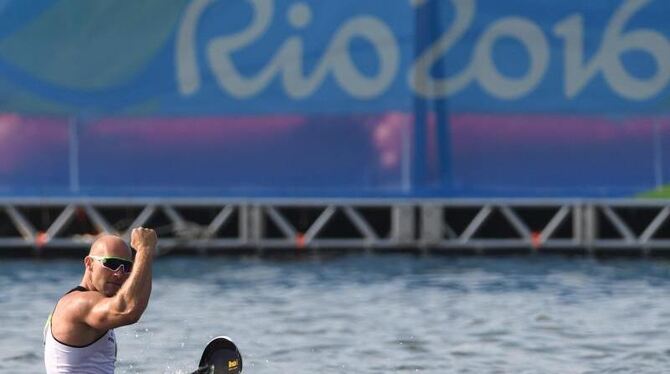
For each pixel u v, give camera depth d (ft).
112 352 122.31
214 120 322.34
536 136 317.01
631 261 306.76
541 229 344.49
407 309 225.15
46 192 323.37
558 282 264.11
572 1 315.99
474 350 183.62
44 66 325.21
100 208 343.05
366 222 337.72
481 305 229.86
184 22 322.96
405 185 317.42
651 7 315.37
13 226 339.36
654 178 315.99
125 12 324.19
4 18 324.80
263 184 321.11
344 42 319.06
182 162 323.16
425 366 171.32
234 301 236.43
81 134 324.60
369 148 318.45
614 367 170.09
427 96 317.22
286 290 252.62
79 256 325.83
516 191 316.40
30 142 325.01
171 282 266.98
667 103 315.78
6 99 325.21
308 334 197.57
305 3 319.88
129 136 323.98
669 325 205.67
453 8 317.01
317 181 319.88
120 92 324.19
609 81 315.99
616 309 223.92
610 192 315.58
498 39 316.81
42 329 201.05
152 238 115.65
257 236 319.06
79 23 325.01
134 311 115.03
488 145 317.22
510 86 317.01
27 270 292.20
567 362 173.99
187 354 179.52
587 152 316.81
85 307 118.01
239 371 138.00
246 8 321.32
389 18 317.63
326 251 327.26
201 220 349.41
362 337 194.80
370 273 281.33
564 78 316.40
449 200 315.58
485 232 345.72
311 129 320.09
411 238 316.60
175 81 323.16
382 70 318.04
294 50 320.09
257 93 321.32
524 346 186.60
